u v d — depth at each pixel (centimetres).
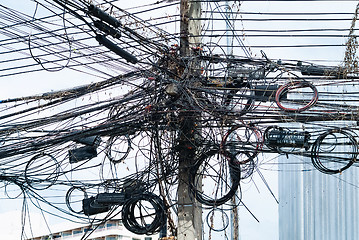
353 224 2503
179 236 1135
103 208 1242
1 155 1151
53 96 1204
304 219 2644
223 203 1168
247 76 1195
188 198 1153
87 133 1173
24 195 1239
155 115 1168
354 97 1348
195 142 1179
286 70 1182
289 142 1159
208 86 1200
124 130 1188
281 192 2769
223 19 1226
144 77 1175
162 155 1182
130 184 1238
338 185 2569
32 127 1190
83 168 1255
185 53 1194
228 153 1167
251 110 1148
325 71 1203
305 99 1166
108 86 1200
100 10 996
